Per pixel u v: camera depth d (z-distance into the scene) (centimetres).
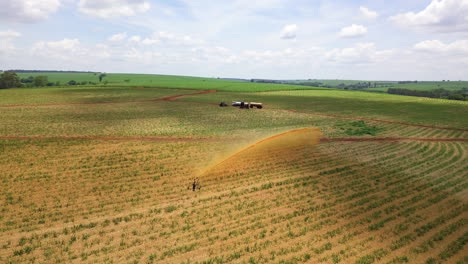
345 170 3544
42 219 2348
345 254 1933
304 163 3753
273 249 1981
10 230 2189
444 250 1984
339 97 14438
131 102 10931
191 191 2911
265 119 7525
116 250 1959
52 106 9562
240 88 18238
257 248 1983
